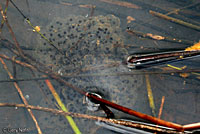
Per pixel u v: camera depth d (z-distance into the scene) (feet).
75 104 3.66
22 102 3.67
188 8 3.80
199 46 3.70
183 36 3.75
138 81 3.69
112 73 3.69
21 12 3.78
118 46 3.73
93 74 3.69
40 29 3.75
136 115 3.57
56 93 3.67
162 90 3.68
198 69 3.69
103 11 3.79
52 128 3.64
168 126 3.57
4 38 3.74
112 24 3.76
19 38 3.74
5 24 3.76
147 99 3.67
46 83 3.69
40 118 3.65
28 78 3.69
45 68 3.70
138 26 3.77
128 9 3.80
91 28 3.75
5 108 3.66
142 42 3.74
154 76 3.69
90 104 3.64
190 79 3.69
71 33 3.74
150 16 3.79
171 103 3.66
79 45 3.72
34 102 3.67
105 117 3.62
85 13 3.78
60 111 3.65
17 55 3.72
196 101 3.67
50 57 3.71
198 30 3.76
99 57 3.71
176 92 3.68
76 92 3.67
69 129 3.63
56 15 3.77
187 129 3.56
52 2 3.80
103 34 3.74
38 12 3.78
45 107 3.66
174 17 3.79
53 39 3.73
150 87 3.68
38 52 3.72
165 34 3.76
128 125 3.59
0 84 3.68
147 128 3.58
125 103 3.66
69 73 3.69
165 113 3.65
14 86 3.68
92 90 3.67
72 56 3.71
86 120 3.64
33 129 3.64
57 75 3.69
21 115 3.65
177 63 3.70
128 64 3.71
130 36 3.75
